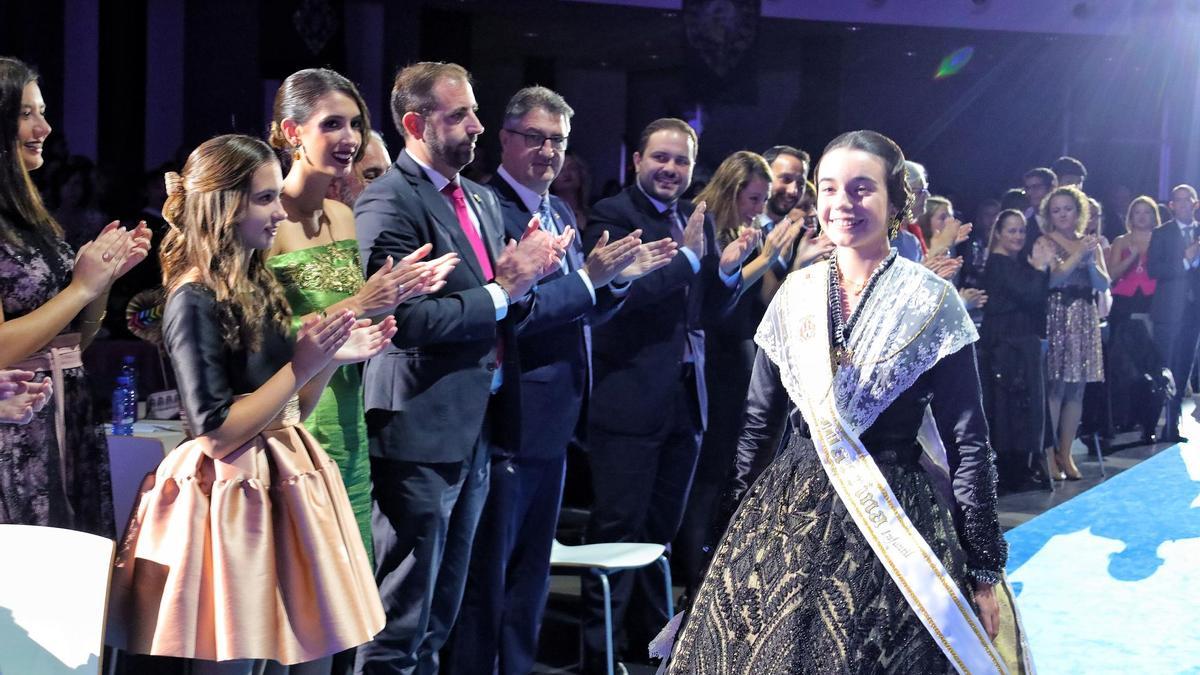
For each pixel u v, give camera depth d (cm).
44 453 283
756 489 270
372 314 292
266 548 269
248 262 279
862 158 261
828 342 261
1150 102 1461
